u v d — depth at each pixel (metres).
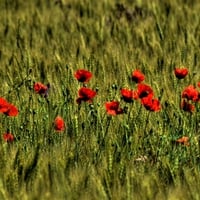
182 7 25.91
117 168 12.88
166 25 23.84
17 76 18.00
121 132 14.47
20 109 15.45
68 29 24.58
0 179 12.32
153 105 13.99
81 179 12.39
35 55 20.03
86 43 22.28
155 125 14.81
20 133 14.52
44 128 14.68
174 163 13.38
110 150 13.59
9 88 16.88
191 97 14.50
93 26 23.86
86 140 14.23
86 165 13.20
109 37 22.94
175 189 12.28
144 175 12.79
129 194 11.98
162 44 21.73
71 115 15.08
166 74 17.72
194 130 14.89
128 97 14.23
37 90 15.20
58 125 13.98
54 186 12.21
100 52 21.06
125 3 27.91
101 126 14.51
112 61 19.25
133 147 14.05
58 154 13.30
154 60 19.73
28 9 27.31
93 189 12.19
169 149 13.92
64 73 17.66
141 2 27.78
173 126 14.68
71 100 15.55
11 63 19.27
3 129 14.84
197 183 12.42
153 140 14.32
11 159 13.11
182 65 18.86
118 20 24.94
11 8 27.88
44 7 28.08
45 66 18.97
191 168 13.22
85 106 15.23
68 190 12.12
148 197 11.93
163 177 12.89
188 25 23.42
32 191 12.19
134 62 19.27
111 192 12.23
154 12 25.41
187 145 13.87
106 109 14.14
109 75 17.97
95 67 18.22
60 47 21.39
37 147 13.12
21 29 23.97
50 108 15.24
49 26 24.42
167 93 16.22
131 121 14.73
